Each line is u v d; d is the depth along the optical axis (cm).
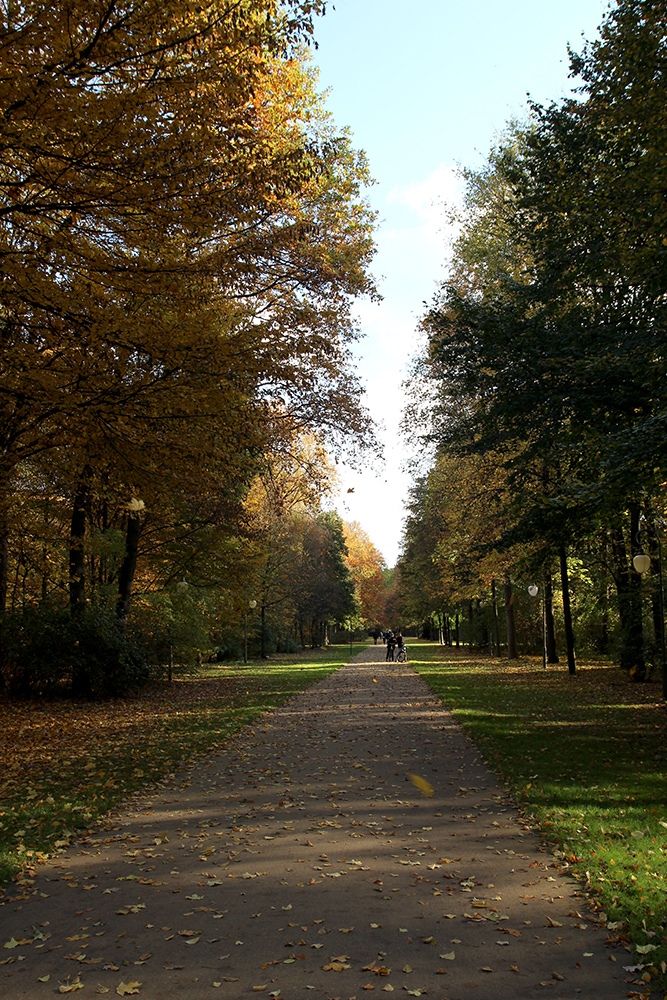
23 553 2142
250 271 1037
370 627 10938
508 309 1571
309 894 542
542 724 1391
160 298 955
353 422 1645
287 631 6594
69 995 400
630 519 2067
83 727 1535
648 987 390
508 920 486
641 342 1335
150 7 718
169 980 415
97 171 814
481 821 734
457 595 4006
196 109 807
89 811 795
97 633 2095
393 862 612
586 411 1423
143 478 1126
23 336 1145
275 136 1123
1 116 734
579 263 1501
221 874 591
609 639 3303
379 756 1100
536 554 1766
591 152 1473
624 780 879
